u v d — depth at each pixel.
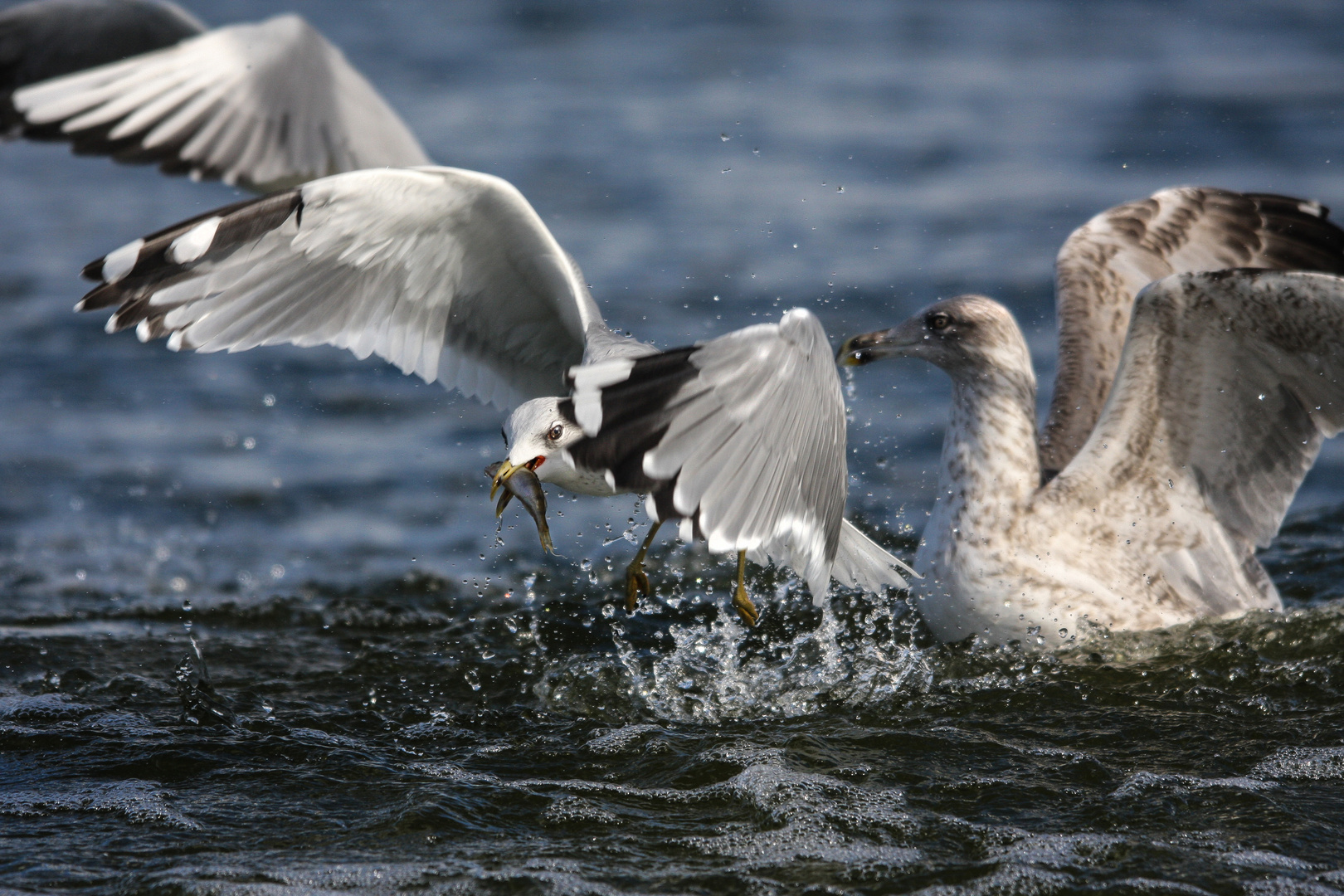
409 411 17.86
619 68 33.16
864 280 20.50
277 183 10.37
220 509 14.73
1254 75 32.38
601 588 12.77
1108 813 8.30
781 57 34.59
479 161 25.69
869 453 16.02
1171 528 10.91
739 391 7.53
